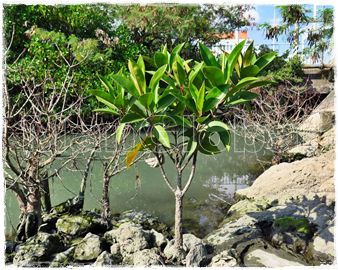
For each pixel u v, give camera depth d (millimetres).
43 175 3785
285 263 3016
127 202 4715
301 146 6148
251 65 2805
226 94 2781
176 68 2807
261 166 6402
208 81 2877
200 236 3740
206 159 6902
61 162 5473
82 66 8562
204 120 2799
